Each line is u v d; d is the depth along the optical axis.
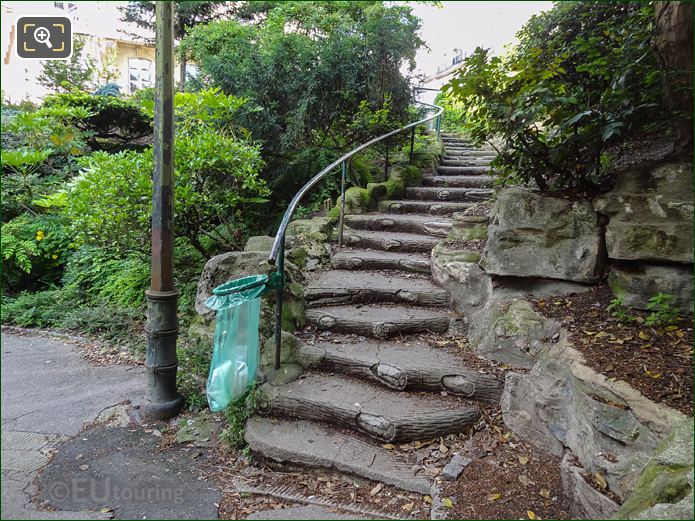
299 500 2.10
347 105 5.95
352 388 2.75
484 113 3.18
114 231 4.17
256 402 2.62
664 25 2.61
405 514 2.00
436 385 2.71
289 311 3.37
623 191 2.80
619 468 1.82
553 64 2.94
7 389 3.20
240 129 5.41
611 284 2.85
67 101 7.35
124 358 3.84
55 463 2.34
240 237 5.18
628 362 2.13
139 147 8.27
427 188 5.68
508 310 2.96
